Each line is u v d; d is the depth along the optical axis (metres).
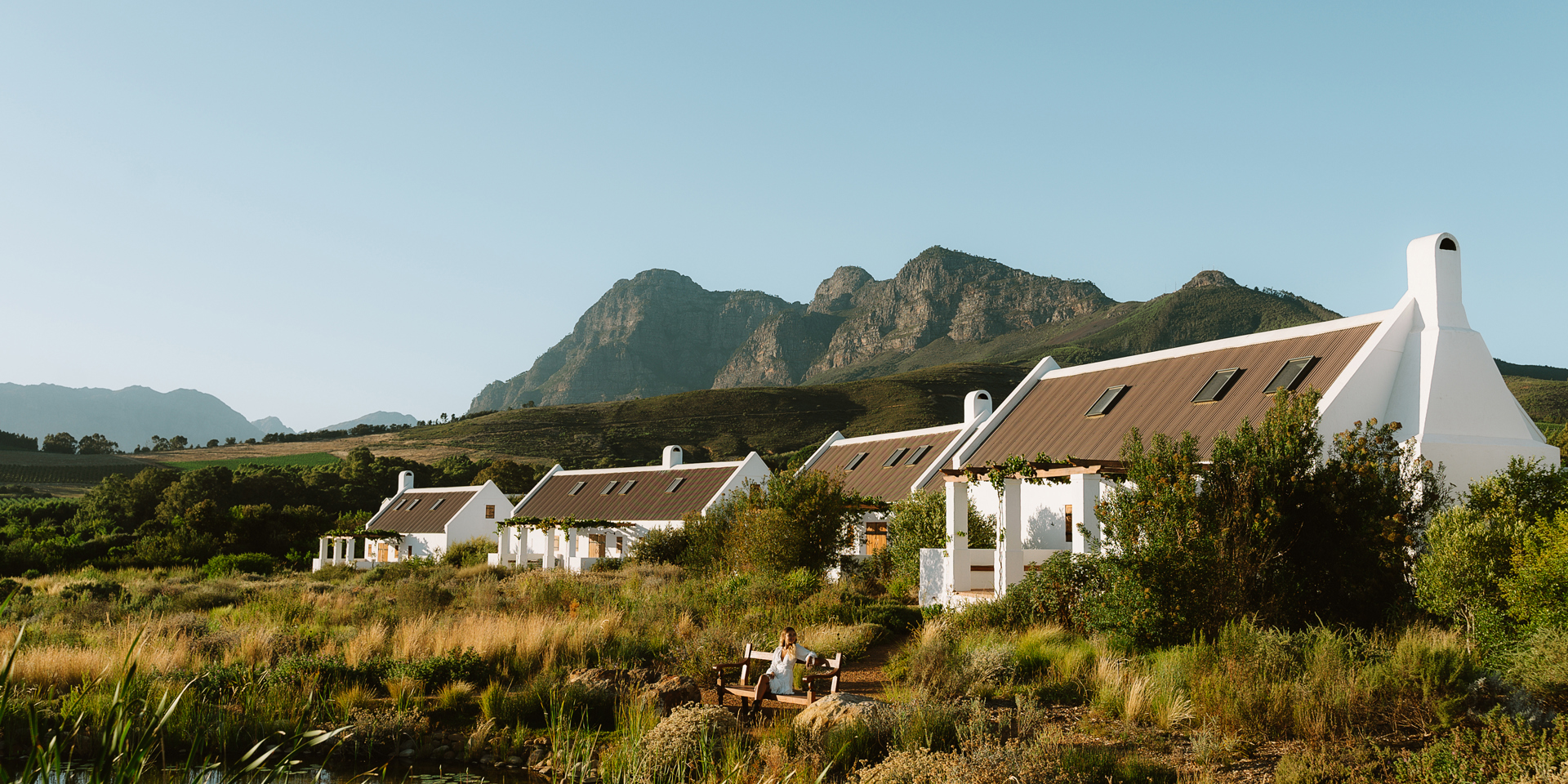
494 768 10.85
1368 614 14.39
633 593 23.14
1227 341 23.75
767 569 24.05
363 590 26.95
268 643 15.62
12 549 44.31
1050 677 12.63
